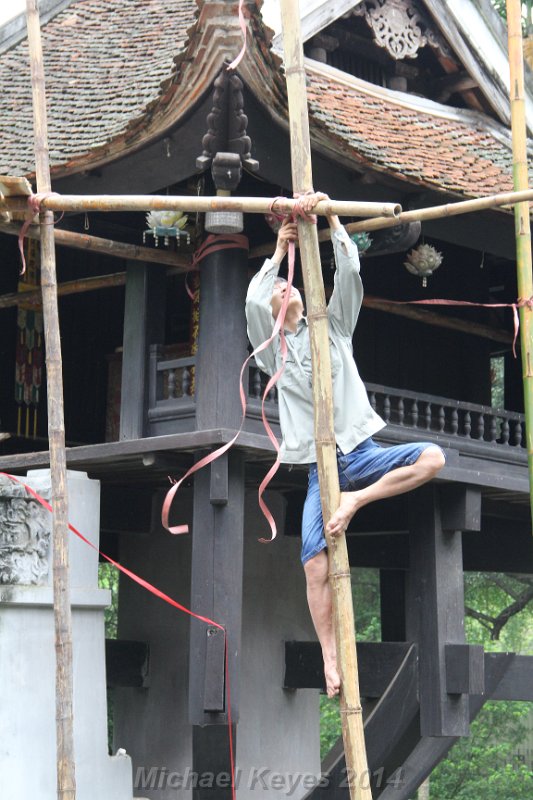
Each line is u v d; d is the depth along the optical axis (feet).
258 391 32.53
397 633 49.14
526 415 27.43
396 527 41.83
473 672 34.68
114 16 41.09
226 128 28.63
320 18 36.99
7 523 28.27
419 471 17.74
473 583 75.41
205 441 30.96
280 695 42.11
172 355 40.27
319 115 30.27
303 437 18.83
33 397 41.57
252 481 38.04
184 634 41.22
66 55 39.04
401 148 34.50
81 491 30.89
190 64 28.19
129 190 32.40
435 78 40.88
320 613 18.19
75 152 31.53
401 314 40.83
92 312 43.75
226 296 32.07
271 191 33.42
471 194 33.81
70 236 31.45
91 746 29.73
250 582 41.68
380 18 38.58
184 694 40.78
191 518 41.47
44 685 28.76
